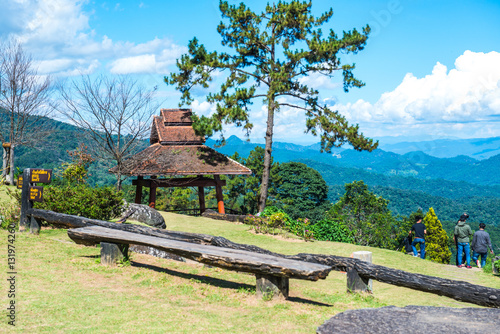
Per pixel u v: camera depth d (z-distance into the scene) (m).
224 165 24.48
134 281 7.08
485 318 4.90
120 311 5.45
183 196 61.28
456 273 12.76
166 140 24.92
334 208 50.16
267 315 5.56
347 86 27.12
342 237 18.22
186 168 23.73
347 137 26.38
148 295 6.34
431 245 43.03
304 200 61.66
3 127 24.11
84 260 8.23
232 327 5.07
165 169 23.34
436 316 5.02
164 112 26.36
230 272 8.41
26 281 6.53
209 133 23.81
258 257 6.59
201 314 5.53
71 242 10.11
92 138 20.56
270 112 27.50
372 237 42.41
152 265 8.47
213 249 7.06
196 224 18.98
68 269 7.50
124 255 8.17
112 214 14.17
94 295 6.09
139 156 24.03
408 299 8.74
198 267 8.70
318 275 5.83
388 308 5.41
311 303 6.45
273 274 6.11
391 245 42.25
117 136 20.83
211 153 25.16
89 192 13.44
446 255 42.97
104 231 8.35
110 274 7.38
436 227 43.53
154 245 7.19
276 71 27.39
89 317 5.14
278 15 26.39
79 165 24.48
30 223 10.95
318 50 25.19
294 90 27.75
